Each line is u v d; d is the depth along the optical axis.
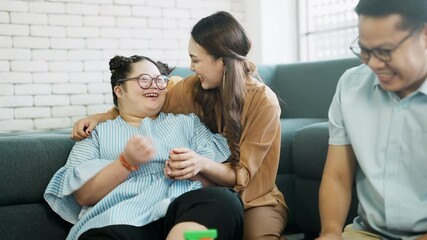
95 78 3.07
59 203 1.50
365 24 1.05
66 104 2.99
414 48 1.05
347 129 1.26
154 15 3.25
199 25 1.55
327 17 3.40
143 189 1.43
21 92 2.87
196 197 1.30
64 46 2.97
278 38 3.53
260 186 1.62
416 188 1.17
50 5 2.92
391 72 1.08
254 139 1.55
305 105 2.87
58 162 1.58
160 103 1.60
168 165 1.40
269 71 3.01
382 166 1.20
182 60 3.36
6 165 1.52
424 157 1.14
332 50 3.39
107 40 3.10
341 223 1.27
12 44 2.83
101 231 1.29
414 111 1.16
